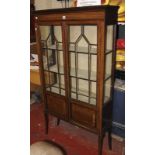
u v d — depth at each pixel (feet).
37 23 6.89
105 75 6.07
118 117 7.45
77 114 6.96
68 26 6.07
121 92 7.02
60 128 8.74
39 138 8.10
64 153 4.52
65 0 7.96
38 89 10.89
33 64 9.05
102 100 6.07
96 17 5.31
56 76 7.81
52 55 7.55
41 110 10.28
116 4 6.68
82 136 8.14
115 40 6.17
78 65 6.91
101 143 6.63
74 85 7.07
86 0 7.02
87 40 6.27
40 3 9.20
